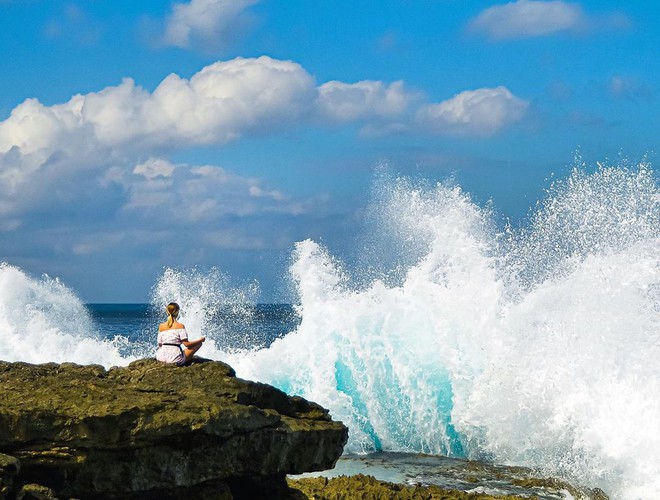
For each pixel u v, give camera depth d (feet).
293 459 29.12
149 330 181.16
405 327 57.00
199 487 27.43
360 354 56.59
